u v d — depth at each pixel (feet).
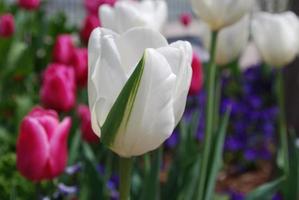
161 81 4.07
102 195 8.93
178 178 9.74
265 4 23.66
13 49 17.31
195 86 10.37
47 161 7.07
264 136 19.17
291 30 9.71
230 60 9.50
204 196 8.82
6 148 13.15
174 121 4.33
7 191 10.91
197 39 25.27
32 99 16.81
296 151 10.05
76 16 44.01
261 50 10.04
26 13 21.38
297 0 15.07
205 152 8.11
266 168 18.48
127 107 4.13
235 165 18.57
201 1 7.48
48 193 8.65
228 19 7.56
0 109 15.97
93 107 4.32
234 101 20.16
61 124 7.11
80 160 10.44
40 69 20.57
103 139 4.29
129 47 4.33
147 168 8.98
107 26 7.24
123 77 4.19
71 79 9.56
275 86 21.09
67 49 12.60
